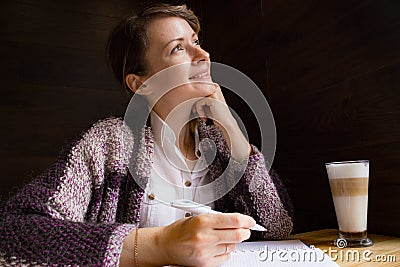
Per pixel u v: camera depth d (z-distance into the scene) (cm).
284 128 119
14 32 160
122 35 87
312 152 106
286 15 119
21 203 58
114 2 181
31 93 159
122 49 88
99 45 175
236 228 49
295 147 113
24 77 159
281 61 121
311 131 107
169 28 79
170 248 49
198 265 49
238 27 149
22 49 161
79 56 170
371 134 87
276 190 85
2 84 155
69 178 67
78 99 167
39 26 165
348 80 93
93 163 72
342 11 95
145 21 83
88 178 71
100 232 50
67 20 171
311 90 107
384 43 83
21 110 156
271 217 82
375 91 85
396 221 81
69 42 170
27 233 50
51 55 165
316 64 105
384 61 83
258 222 82
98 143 75
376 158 85
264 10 132
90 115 168
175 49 78
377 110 85
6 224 52
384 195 84
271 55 127
